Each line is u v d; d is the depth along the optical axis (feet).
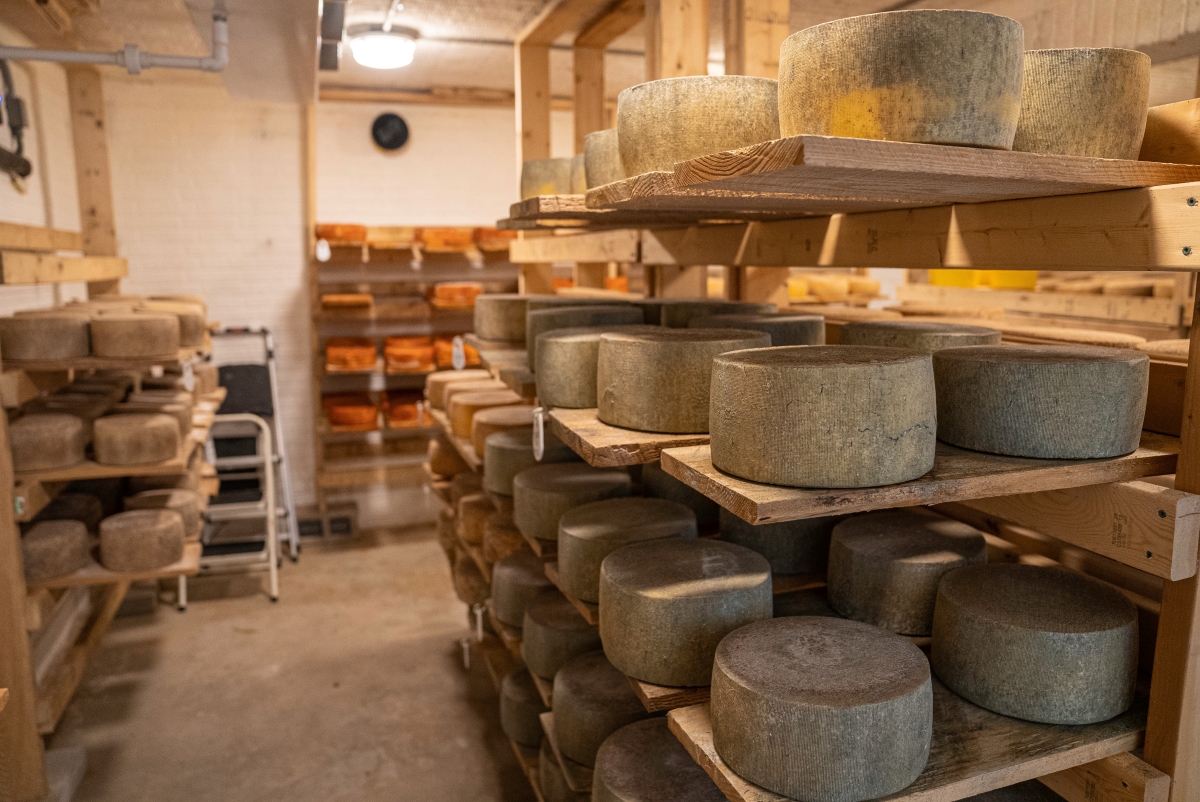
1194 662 4.16
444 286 16.94
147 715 10.69
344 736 10.22
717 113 4.66
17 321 8.99
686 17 7.91
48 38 12.31
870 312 9.44
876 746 3.80
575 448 4.96
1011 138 3.59
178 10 11.35
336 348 16.71
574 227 8.36
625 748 5.72
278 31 9.52
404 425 17.15
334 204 17.88
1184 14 6.88
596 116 13.06
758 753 3.93
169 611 13.89
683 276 10.82
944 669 4.78
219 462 15.81
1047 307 12.09
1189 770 4.29
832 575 5.58
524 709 8.10
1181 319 10.18
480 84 16.89
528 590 8.21
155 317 9.71
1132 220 3.82
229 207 17.21
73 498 10.73
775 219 6.66
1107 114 3.81
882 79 3.38
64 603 11.53
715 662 4.29
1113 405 4.04
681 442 4.72
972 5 9.20
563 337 5.76
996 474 3.85
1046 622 4.44
